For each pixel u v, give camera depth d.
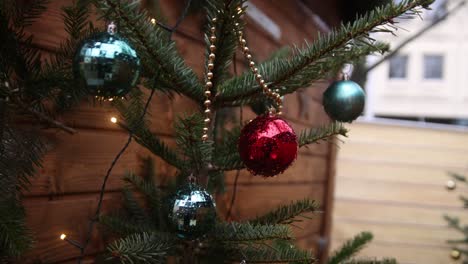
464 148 2.69
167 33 0.94
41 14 0.84
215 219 0.83
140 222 0.93
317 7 2.01
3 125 0.75
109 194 1.00
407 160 2.73
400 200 2.71
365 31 0.79
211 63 0.80
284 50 1.10
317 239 2.29
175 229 0.81
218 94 0.85
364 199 2.73
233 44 0.81
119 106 0.89
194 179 0.83
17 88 0.75
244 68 1.32
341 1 2.18
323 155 2.34
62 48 0.82
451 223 2.24
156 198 0.96
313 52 0.82
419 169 2.71
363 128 2.76
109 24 0.75
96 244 0.98
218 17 0.78
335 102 0.98
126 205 0.98
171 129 1.12
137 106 0.90
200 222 0.80
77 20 0.81
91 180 0.96
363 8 1.73
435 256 2.66
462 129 2.70
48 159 0.89
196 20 1.17
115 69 0.72
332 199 2.41
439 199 2.69
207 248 0.88
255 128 0.80
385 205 2.72
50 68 0.79
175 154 0.91
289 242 0.92
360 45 0.84
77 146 0.93
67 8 0.81
